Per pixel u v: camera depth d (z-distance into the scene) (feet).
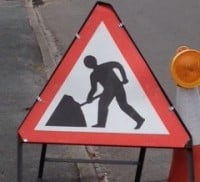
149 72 20.25
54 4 74.49
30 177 24.73
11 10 74.13
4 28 59.98
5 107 34.17
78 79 20.34
